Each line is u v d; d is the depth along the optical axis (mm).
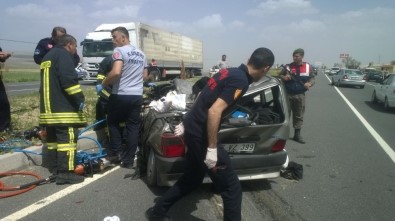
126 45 5418
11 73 38000
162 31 29875
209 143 3158
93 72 24156
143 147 5270
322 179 5418
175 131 4184
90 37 24125
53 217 3824
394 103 13727
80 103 4801
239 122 4207
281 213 4152
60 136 4793
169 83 6980
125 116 5512
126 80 5344
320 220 4004
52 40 7055
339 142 8047
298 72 7598
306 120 11289
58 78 4699
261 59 3246
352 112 13648
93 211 3998
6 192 4445
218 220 3912
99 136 6863
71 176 4848
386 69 83062
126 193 4547
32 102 10570
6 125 6441
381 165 6250
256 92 4734
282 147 4598
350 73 29672
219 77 3238
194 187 3625
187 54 37219
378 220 4043
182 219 3910
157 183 4551
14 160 5258
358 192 4902
